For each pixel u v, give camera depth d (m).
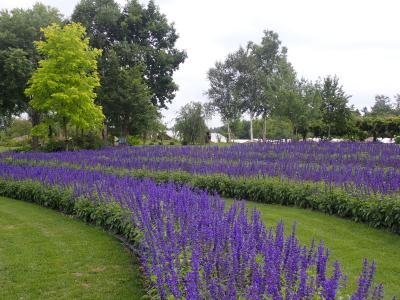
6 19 36.41
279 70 47.66
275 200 13.89
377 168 16.12
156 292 5.77
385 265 8.19
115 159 21.22
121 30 46.84
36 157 23.53
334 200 12.11
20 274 8.15
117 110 38.62
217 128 75.62
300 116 36.38
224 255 5.36
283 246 5.59
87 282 7.68
